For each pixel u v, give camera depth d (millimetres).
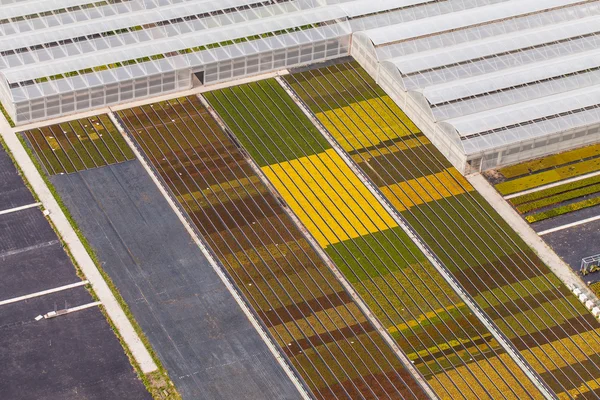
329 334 133375
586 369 129750
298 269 141875
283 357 130250
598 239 147375
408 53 172625
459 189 154875
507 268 142875
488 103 163125
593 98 164125
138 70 167000
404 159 159875
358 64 178125
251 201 152000
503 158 158125
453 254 144750
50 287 137625
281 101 170000
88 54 169375
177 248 144000
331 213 150750
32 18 174750
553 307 137625
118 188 152750
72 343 130750
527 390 127125
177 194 152375
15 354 129000
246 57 172250
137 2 180125
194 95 170375
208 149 160375
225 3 180250
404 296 138625
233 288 138875
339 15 179000
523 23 180875
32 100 161125
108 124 164000
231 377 127500
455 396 126062
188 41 172750
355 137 163500
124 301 136250
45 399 123938
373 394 126125
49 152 158250
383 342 132625
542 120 159500
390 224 149125
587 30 179000
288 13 180125
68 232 145375
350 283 140125
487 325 135125
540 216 150125
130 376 127000
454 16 179875
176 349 130500
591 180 156500
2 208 148625
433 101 161875
